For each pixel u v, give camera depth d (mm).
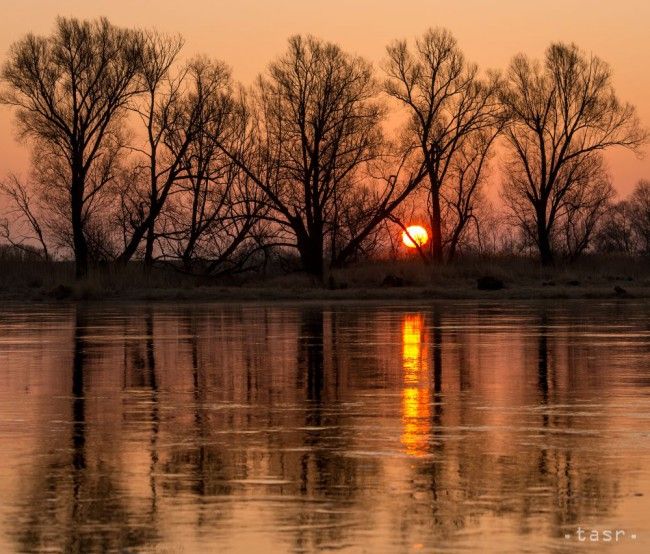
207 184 120062
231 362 41781
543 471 21078
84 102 113750
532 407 29344
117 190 121938
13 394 32844
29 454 23156
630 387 33281
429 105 132000
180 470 21469
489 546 16328
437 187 133875
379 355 43969
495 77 134125
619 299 98312
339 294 102500
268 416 28266
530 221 154750
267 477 20766
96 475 21016
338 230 132250
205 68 118562
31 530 17297
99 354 45312
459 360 41688
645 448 23328
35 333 58344
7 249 129625
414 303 93438
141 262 117625
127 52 114375
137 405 30406
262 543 16500
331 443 24250
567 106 140000
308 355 44281
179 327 62906
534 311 78062
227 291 104062
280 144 119875
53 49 112812
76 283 105250
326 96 117750
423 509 18328
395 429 26031
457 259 137500
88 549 16344
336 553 16031
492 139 142625
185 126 117188
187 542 16594
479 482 20203
